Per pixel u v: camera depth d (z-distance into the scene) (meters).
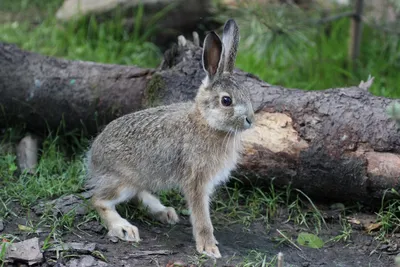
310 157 10.64
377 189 10.52
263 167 10.92
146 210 10.38
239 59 15.02
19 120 12.59
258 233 10.23
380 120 10.48
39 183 10.84
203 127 9.53
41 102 12.32
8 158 11.52
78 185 10.90
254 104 11.00
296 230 10.39
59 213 10.02
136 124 9.98
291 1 15.52
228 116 9.23
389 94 13.95
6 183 10.91
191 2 16.89
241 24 14.64
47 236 9.38
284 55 15.06
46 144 12.29
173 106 10.19
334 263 9.49
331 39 16.08
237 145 9.80
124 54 15.76
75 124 12.40
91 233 9.64
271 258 9.42
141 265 8.85
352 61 15.29
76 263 8.76
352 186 10.64
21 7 18.12
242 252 9.54
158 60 16.03
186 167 9.61
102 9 16.44
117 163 9.89
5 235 9.27
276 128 10.81
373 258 9.68
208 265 8.99
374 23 15.71
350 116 10.61
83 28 16.30
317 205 11.12
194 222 9.50
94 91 12.13
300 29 14.79
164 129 9.77
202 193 9.59
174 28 16.97
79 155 12.02
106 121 12.20
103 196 9.92
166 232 10.01
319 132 10.63
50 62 12.51
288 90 11.20
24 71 12.41
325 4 16.94
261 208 10.95
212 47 9.55
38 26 16.84
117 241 9.44
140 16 16.53
